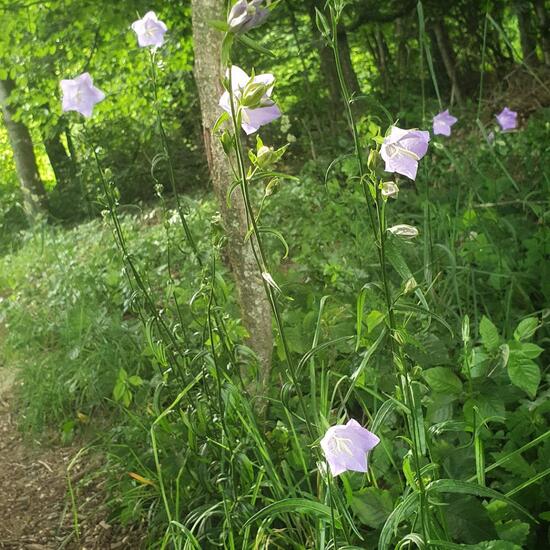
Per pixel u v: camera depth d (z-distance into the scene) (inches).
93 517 136.9
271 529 102.6
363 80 606.5
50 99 435.5
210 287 106.0
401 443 107.4
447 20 517.7
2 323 254.5
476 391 100.0
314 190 257.3
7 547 133.8
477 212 163.3
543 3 447.5
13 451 171.6
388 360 123.0
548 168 196.4
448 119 159.8
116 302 202.1
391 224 183.9
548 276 141.2
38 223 334.0
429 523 76.2
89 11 396.8
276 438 113.3
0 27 407.5
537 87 378.6
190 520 104.7
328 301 152.5
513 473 98.0
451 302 152.3
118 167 537.3
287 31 447.8
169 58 419.2
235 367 111.7
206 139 130.6
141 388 146.2
